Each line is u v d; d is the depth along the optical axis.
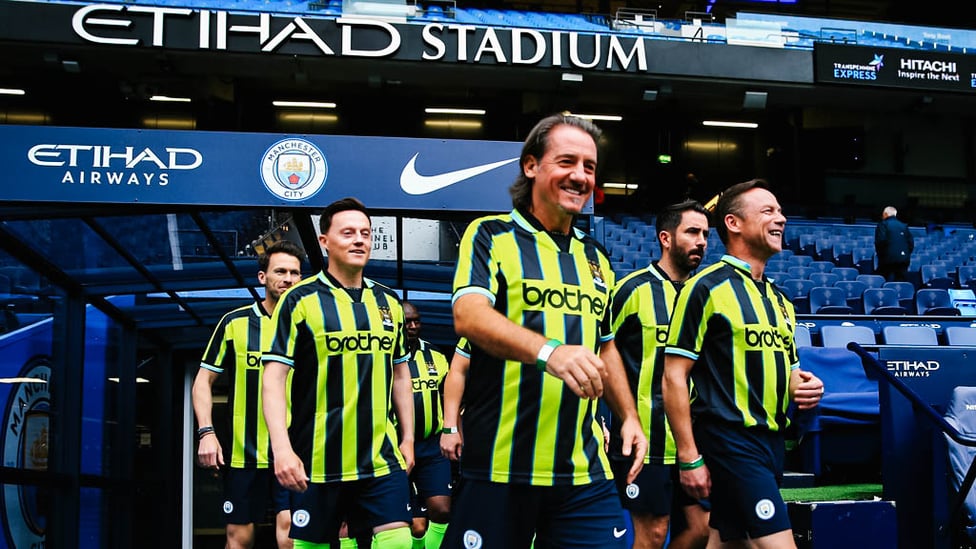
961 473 3.77
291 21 15.34
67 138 4.11
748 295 2.98
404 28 15.64
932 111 18.89
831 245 15.73
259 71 16.44
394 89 18.97
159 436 7.38
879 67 17.28
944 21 23.30
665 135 20.78
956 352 4.25
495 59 15.77
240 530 4.75
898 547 3.90
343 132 20.30
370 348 3.51
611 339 2.41
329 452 3.41
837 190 21.20
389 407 3.57
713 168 21.67
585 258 2.28
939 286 13.60
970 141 21.89
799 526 4.36
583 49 16.19
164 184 4.16
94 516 5.94
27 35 14.76
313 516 3.39
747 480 2.85
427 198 4.34
